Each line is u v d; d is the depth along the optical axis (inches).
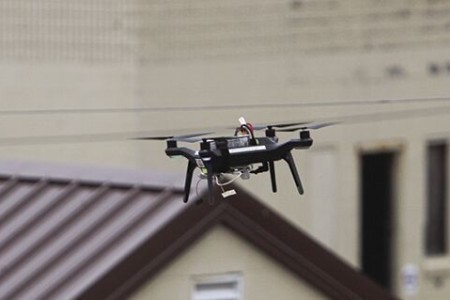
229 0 1414.9
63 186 938.7
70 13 1374.3
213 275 879.1
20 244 892.6
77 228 893.8
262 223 885.8
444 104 1519.4
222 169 590.6
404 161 1519.4
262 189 1434.5
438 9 1502.2
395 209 1534.2
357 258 1514.5
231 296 885.2
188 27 1403.8
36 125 1373.0
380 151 1503.4
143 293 859.4
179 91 1405.0
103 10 1382.9
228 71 1419.8
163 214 873.5
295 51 1441.9
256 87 1429.6
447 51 1510.8
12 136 1368.1
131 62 1389.0
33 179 952.3
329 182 1482.5
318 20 1449.3
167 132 1406.3
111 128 1389.0
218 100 1419.8
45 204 924.0
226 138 592.7
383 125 1499.8
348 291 915.4
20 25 1362.0
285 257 895.1
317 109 1462.8
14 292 853.8
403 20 1488.7
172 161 1402.6
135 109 1293.1
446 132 1530.5
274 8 1429.6
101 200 912.9
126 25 1387.8
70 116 1379.2
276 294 895.7
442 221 1563.7
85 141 1382.9
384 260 1541.6
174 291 867.4
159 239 858.1
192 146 975.0
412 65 1497.3
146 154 1402.6
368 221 1529.3
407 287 1553.9
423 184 1539.1
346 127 1481.3
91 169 949.2
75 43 1378.0
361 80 1476.4
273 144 593.0
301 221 1462.8
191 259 871.7
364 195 1520.7
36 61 1366.9
